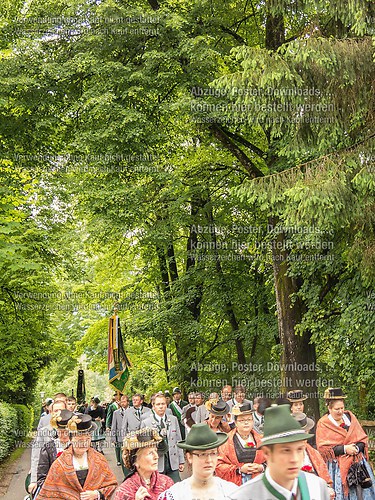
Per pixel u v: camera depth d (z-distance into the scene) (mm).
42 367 36000
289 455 3977
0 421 20141
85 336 35031
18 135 20734
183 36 19734
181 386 27422
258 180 13828
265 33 21062
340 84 13648
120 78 19578
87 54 19750
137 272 31938
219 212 25984
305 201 12562
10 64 20219
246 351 27875
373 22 13578
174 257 29859
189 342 26906
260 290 26016
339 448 8312
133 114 18984
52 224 24125
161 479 5973
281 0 15539
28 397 37000
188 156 24219
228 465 7305
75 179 20672
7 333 24922
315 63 13570
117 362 20594
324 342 17344
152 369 39656
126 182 21047
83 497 7047
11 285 23281
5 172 20359
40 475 7934
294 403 8984
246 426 7422
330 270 16750
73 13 20422
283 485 4027
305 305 18422
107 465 7426
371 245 13680
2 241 19594
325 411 21719
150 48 20656
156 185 22578
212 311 27234
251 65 13719
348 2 13594
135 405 14648
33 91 20094
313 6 14266
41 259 21750
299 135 14430
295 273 17578
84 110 19938
